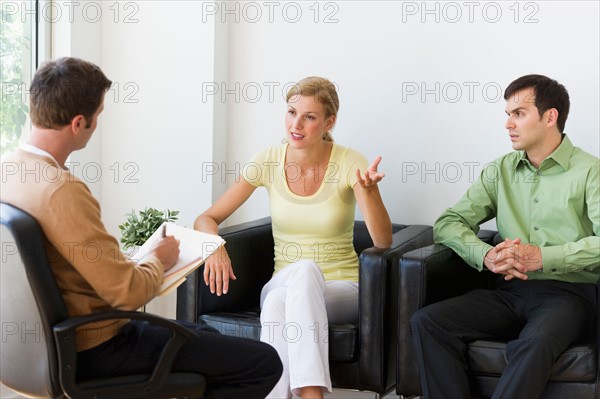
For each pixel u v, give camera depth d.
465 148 3.46
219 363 2.18
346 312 2.86
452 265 2.87
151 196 3.78
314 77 3.03
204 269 2.92
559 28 3.28
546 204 2.86
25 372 2.03
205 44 3.64
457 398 2.53
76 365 1.98
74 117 2.00
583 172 2.80
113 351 2.05
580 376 2.45
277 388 2.71
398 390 2.72
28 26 3.50
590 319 2.69
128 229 3.33
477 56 3.41
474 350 2.57
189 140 3.70
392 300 2.76
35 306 1.94
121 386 2.04
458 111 3.45
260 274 3.27
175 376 2.11
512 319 2.75
